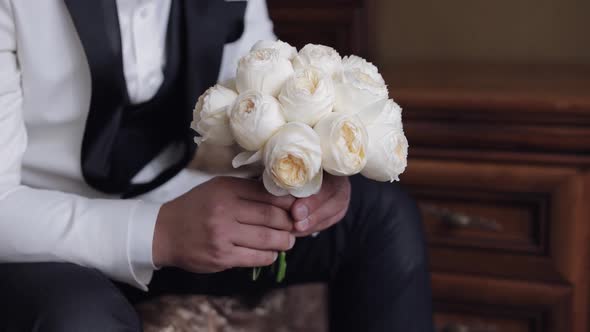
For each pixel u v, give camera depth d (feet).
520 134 5.28
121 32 4.15
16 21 3.91
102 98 4.03
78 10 3.94
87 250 3.77
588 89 5.46
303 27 6.56
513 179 5.39
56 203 3.84
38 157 4.15
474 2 7.41
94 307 3.50
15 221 3.78
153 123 4.34
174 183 4.45
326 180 3.90
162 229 3.80
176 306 4.27
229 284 4.38
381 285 4.49
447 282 5.60
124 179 4.24
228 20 4.35
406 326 4.47
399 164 3.59
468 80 5.98
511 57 7.41
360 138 3.43
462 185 5.48
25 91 4.01
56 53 3.99
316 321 4.52
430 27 7.56
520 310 5.55
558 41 7.25
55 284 3.57
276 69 3.52
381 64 7.25
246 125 3.43
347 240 4.52
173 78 4.27
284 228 3.84
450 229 5.57
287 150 3.36
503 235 5.50
